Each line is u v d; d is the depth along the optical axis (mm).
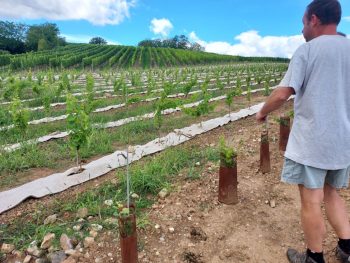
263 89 17781
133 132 8148
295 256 3328
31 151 6543
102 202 4445
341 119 2824
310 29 3018
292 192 4746
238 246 3600
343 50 2826
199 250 3510
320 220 2977
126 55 70750
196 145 7035
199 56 68062
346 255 3238
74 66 50438
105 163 5895
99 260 3322
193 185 4844
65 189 5008
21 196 4699
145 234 3725
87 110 8453
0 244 3654
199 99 13766
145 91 17281
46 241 3533
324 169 2873
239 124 8953
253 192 4738
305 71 2854
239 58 67750
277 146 6691
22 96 14602
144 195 4656
